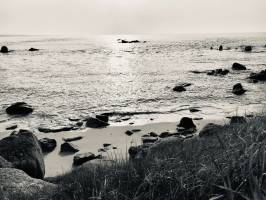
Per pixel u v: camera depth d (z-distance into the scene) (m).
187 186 3.73
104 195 4.10
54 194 5.29
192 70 54.28
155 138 18.95
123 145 18.39
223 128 12.23
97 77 47.66
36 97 33.16
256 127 6.42
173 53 96.25
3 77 47.56
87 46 142.62
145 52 102.31
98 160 11.32
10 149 12.39
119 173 4.84
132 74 50.62
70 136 20.47
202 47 125.69
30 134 13.51
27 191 7.41
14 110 26.66
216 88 37.25
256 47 114.88
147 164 5.09
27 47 128.25
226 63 64.12
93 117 23.25
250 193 3.20
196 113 26.06
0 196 6.59
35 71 54.88
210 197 3.47
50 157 16.92
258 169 3.50
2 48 96.56
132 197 3.96
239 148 4.20
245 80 42.81
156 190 3.90
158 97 32.81
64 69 57.91
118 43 177.88
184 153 5.86
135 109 27.84
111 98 32.53
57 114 26.25
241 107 27.75
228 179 3.19
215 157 4.38
